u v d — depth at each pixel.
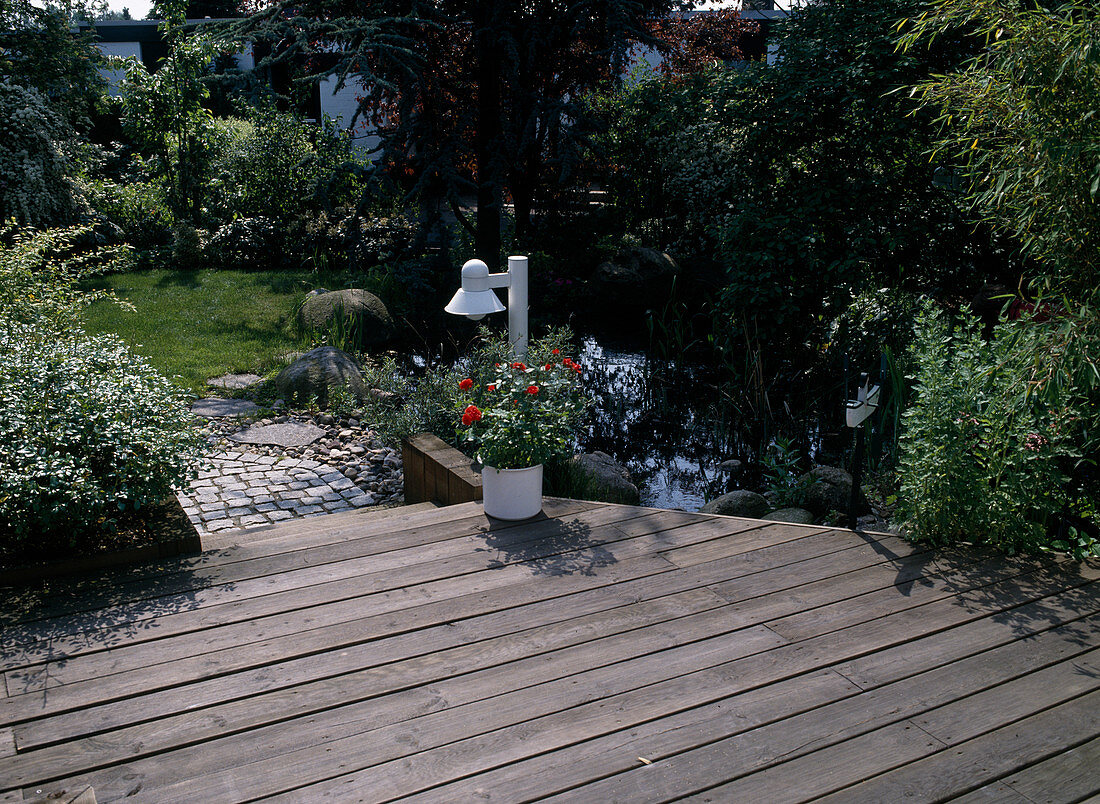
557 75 11.70
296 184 12.30
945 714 2.46
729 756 2.27
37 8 13.65
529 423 3.74
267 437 6.09
